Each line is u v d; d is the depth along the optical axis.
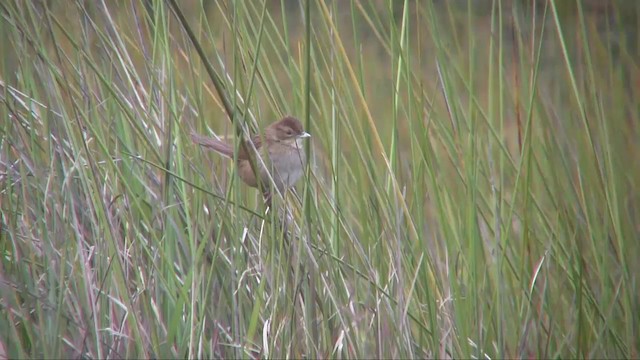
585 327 9.34
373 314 8.25
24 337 7.84
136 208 8.23
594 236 9.34
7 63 8.85
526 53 10.41
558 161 10.04
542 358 9.13
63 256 7.47
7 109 8.11
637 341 9.27
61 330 7.55
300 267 8.05
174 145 8.44
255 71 8.02
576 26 11.19
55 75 7.94
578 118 10.19
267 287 8.38
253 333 7.70
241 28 8.41
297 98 9.16
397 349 7.95
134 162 8.33
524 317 9.27
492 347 8.91
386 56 15.99
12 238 7.74
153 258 7.94
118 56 8.12
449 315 8.51
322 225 8.23
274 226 7.66
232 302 7.91
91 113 8.41
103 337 7.68
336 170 8.27
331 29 8.70
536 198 10.20
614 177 9.16
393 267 8.30
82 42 8.25
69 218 7.96
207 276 8.11
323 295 7.96
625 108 10.79
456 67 9.49
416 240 9.01
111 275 7.84
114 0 9.00
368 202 8.89
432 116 9.48
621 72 10.40
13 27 8.23
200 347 7.36
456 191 9.79
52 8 9.27
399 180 9.34
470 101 8.98
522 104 10.54
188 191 8.41
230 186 7.54
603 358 9.08
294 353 7.85
